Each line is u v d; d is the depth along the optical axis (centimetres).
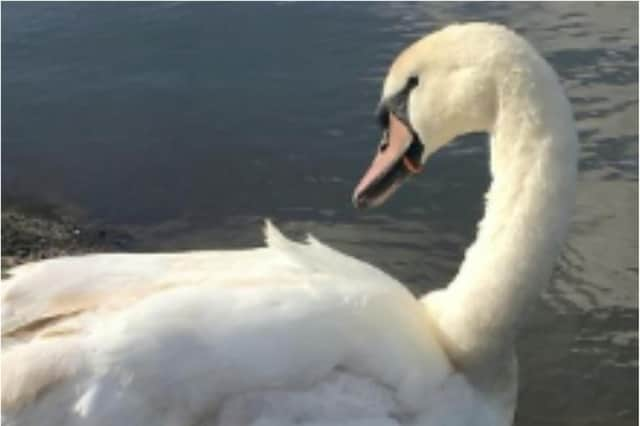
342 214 236
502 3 355
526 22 336
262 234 235
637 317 195
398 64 127
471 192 236
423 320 125
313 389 116
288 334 115
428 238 221
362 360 118
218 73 319
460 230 223
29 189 262
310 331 116
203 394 113
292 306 117
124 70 329
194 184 258
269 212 242
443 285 208
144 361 113
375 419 117
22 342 116
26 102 312
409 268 213
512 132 121
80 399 113
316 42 333
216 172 263
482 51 122
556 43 316
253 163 265
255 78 312
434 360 121
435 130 126
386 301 122
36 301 118
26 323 117
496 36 122
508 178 122
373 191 129
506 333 123
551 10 344
